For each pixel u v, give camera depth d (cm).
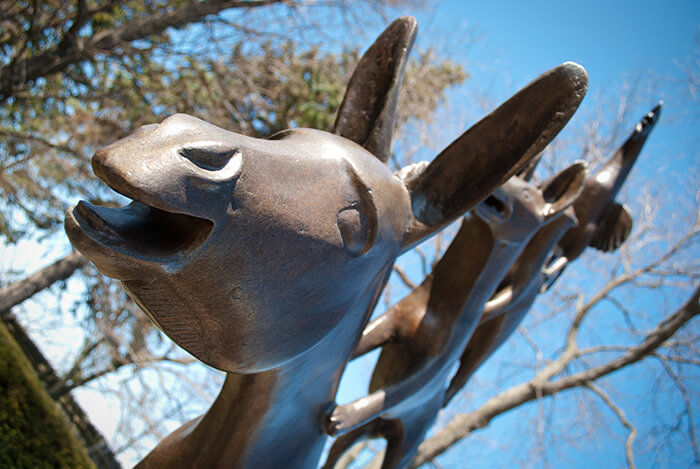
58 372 930
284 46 1114
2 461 466
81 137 999
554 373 955
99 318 912
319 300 188
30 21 917
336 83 1118
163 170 144
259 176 164
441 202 238
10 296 888
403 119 1130
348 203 191
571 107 222
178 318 168
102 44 978
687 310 928
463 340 309
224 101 1052
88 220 148
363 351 300
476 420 852
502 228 298
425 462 812
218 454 224
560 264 410
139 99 1012
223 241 160
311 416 241
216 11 1009
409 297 317
